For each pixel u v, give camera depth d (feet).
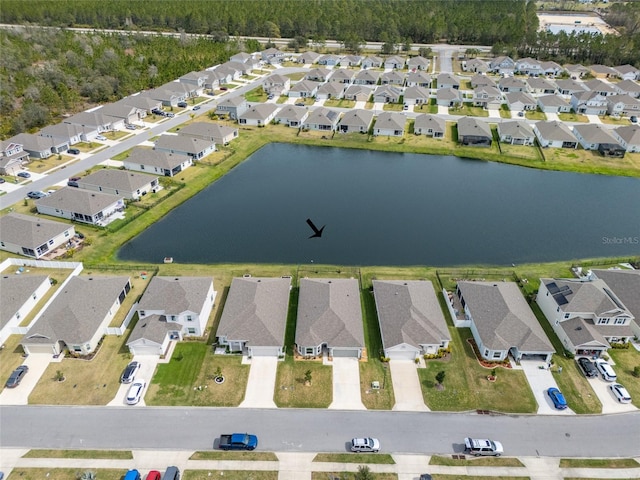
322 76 604.08
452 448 166.40
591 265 267.39
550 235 299.99
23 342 197.67
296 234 296.30
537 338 201.46
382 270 260.62
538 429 173.68
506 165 400.88
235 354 203.31
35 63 574.56
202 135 415.85
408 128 460.55
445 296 237.66
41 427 171.12
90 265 257.75
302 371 195.83
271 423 173.99
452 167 397.80
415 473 157.58
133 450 163.73
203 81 557.74
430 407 181.47
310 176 377.71
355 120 453.58
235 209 324.39
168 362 198.49
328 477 155.94
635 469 160.66
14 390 184.75
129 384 188.24
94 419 174.40
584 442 169.37
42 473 155.84
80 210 292.81
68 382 188.75
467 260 272.72
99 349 204.64
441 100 519.19
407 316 210.38
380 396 185.47
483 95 514.68
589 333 203.92
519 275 257.55
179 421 174.19
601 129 427.74
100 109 449.48
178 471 154.81
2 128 416.05
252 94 549.13
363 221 313.73
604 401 184.96
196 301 212.84
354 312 217.56
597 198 347.97
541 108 515.91
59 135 397.19
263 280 234.99
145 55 633.61
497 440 169.27
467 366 199.52
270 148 426.10
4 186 333.01
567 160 401.49
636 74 617.21
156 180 337.31
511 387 190.19
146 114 471.62
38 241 261.85
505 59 653.30
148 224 301.22
